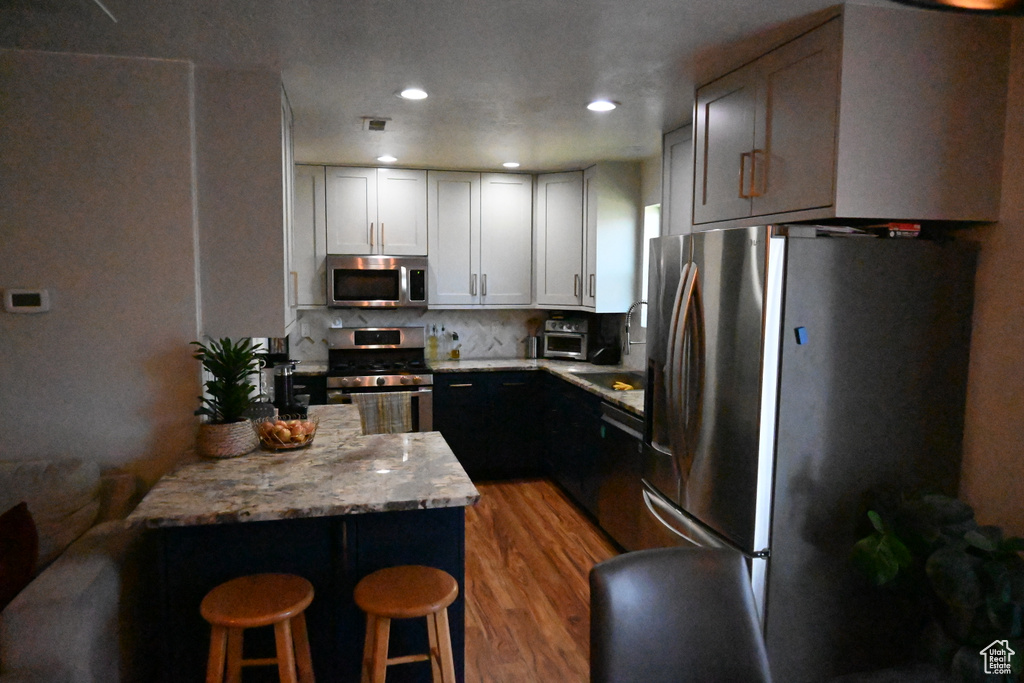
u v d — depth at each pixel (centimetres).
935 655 197
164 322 248
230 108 251
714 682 134
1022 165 206
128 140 242
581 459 409
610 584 132
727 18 200
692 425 248
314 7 194
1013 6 73
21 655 164
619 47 226
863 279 215
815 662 223
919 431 225
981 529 196
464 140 373
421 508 191
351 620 202
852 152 197
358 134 357
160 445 250
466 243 485
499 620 285
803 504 217
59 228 239
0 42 224
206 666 195
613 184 445
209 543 193
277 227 257
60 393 243
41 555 205
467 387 474
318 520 199
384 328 493
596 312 461
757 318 212
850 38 194
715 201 263
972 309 226
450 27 208
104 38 220
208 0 188
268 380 406
